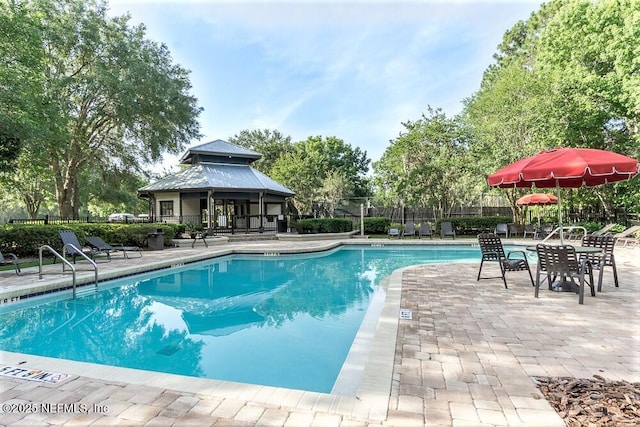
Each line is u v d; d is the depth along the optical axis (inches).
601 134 678.5
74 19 726.5
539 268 225.5
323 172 1403.8
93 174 971.3
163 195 878.4
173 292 307.1
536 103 643.5
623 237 538.9
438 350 135.3
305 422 87.6
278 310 245.6
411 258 523.8
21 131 478.6
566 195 730.8
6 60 508.4
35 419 89.5
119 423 87.5
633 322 169.3
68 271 328.2
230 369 148.6
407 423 87.0
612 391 101.7
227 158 964.0
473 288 251.8
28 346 182.4
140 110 796.6
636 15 523.2
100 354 169.8
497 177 239.5
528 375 113.6
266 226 896.3
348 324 212.1
